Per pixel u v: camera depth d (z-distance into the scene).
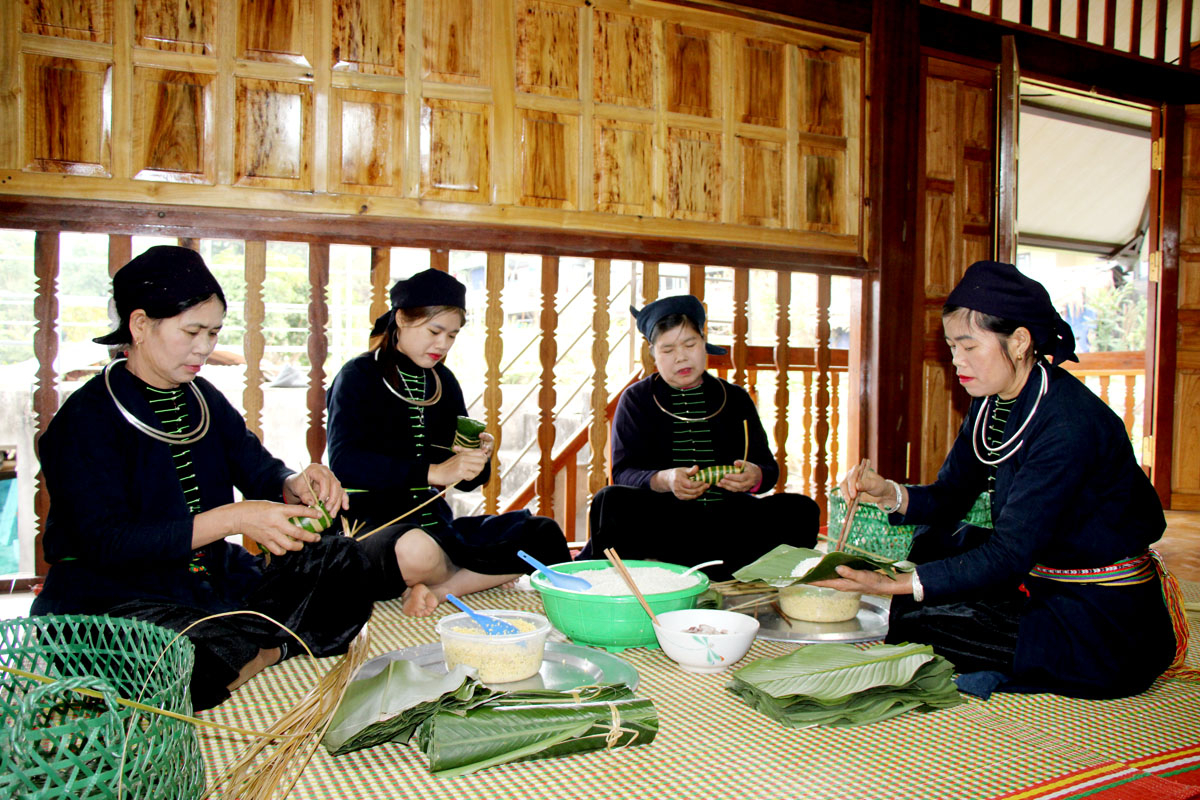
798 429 6.36
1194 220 5.18
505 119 3.28
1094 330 10.12
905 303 4.06
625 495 2.50
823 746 1.33
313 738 1.29
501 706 1.29
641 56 3.51
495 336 3.31
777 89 3.79
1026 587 1.75
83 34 2.75
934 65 4.21
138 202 2.82
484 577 2.32
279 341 8.16
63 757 1.09
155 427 1.74
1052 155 7.83
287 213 2.98
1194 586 2.94
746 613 2.00
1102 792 1.19
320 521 1.79
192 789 1.09
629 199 3.51
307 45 3.00
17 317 5.44
